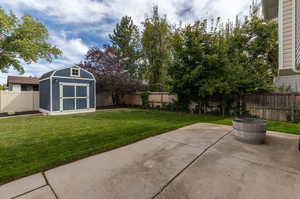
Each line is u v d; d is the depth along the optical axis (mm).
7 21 7957
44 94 9312
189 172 2199
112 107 13164
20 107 9898
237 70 7953
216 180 1984
